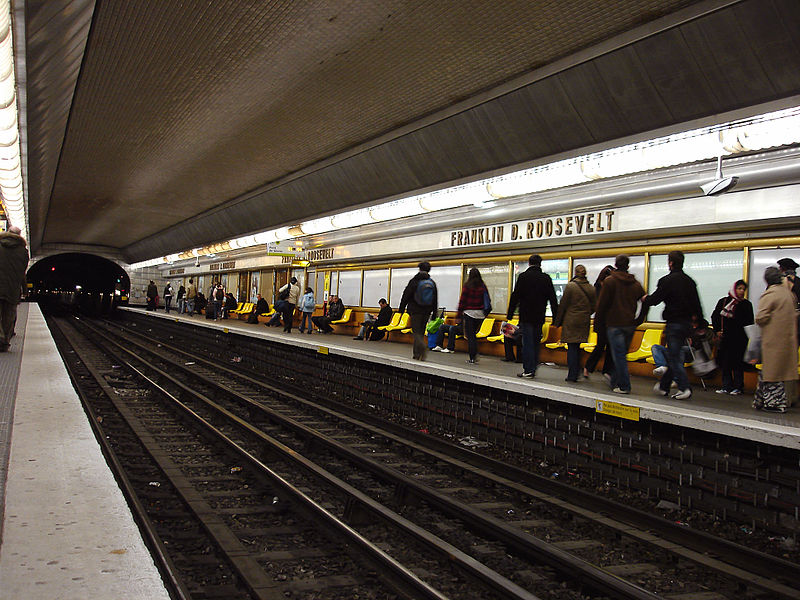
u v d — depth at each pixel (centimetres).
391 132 1244
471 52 874
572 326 879
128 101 1198
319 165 1523
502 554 493
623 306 780
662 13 708
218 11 825
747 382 917
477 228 1467
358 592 421
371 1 767
